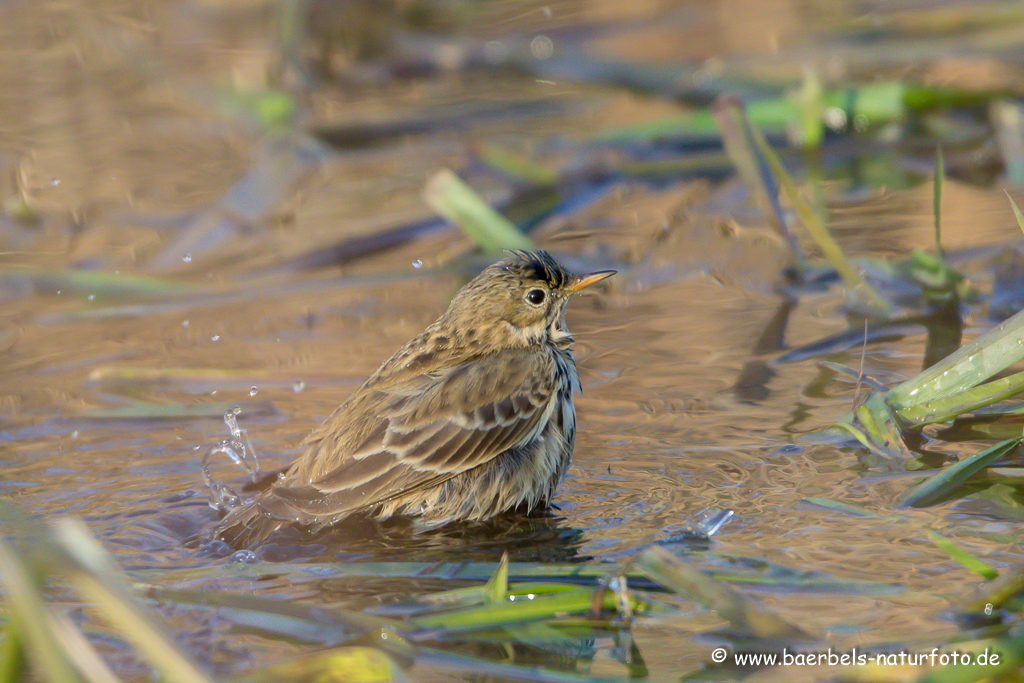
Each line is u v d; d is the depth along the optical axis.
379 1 22.95
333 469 9.13
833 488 9.05
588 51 21.75
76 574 5.48
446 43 22.69
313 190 17.88
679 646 7.04
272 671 6.56
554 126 20.05
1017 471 9.12
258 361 12.52
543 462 9.66
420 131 20.16
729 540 8.27
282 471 9.85
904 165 17.56
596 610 7.36
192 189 17.81
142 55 22.09
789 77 19.52
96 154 19.31
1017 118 16.67
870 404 10.05
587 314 13.53
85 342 13.25
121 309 14.24
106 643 7.25
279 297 14.42
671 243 15.33
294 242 16.00
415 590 7.92
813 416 10.50
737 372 11.62
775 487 9.13
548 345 10.54
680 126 18.25
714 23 23.42
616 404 11.05
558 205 17.05
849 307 13.08
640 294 14.08
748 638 7.07
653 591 7.73
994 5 21.38
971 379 9.79
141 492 9.58
